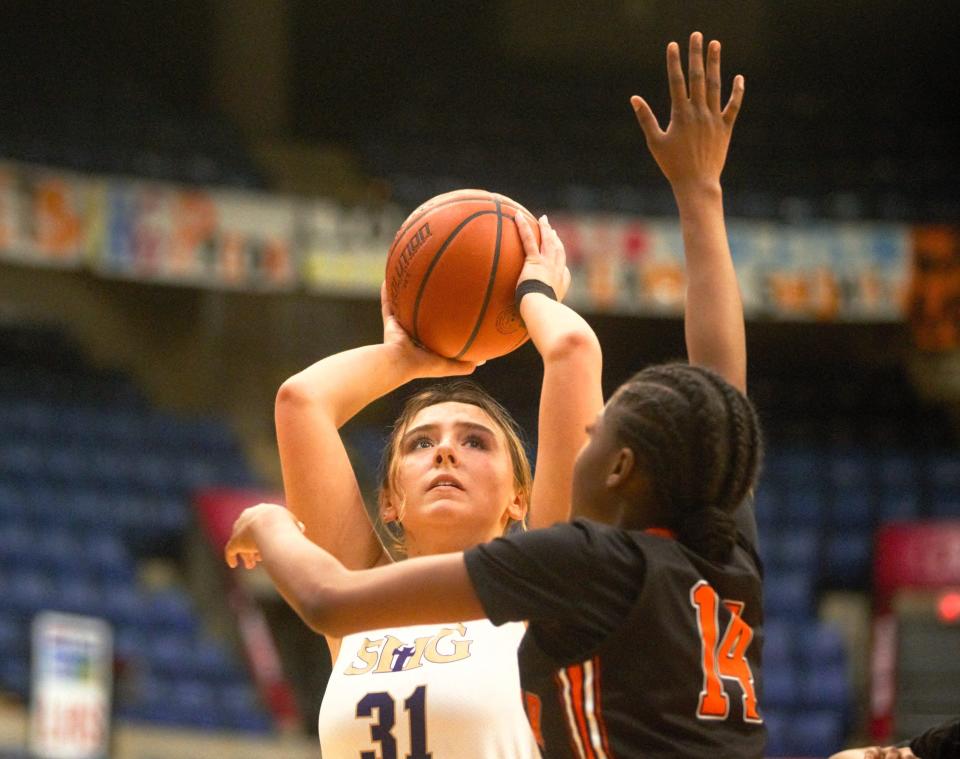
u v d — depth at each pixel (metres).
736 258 22.11
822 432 23.08
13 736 14.03
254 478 20.55
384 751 3.35
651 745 2.48
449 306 3.68
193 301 23.48
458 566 2.53
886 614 18.23
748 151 26.11
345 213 21.36
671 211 23.59
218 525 18.52
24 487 18.97
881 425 23.39
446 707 3.33
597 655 2.51
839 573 19.67
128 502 19.22
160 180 21.80
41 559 17.39
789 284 22.02
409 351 3.79
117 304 23.12
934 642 18.17
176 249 20.52
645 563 2.53
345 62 27.23
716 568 2.62
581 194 24.05
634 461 2.60
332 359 3.69
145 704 15.62
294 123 27.02
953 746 3.13
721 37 26.66
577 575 2.51
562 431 3.28
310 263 21.11
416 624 2.55
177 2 25.69
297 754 15.81
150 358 23.28
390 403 22.92
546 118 26.80
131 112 23.95
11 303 22.14
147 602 17.25
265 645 17.03
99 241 20.03
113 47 26.11
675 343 23.97
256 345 23.72
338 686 3.48
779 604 18.66
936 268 21.98
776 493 21.02
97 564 17.67
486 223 3.71
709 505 2.62
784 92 27.56
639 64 27.27
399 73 27.53
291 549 2.71
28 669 15.39
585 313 23.31
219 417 22.58
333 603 2.56
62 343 22.89
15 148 21.03
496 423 3.83
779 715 17.20
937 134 26.72
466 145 25.86
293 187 24.44
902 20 26.28
